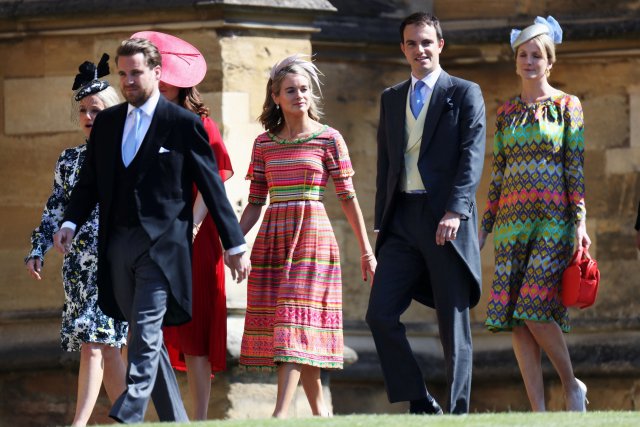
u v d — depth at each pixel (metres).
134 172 27.64
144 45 28.12
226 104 38.12
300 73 31.41
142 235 27.53
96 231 31.42
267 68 38.66
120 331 31.48
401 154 30.38
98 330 31.17
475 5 43.66
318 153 31.38
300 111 31.31
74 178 31.72
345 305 42.62
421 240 29.92
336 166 31.47
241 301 38.03
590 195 43.16
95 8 39.06
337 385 42.06
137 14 38.84
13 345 40.41
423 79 30.56
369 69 43.25
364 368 42.00
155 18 38.75
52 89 40.16
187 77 32.31
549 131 31.73
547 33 32.31
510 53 43.41
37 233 31.80
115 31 39.34
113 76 39.41
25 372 40.50
